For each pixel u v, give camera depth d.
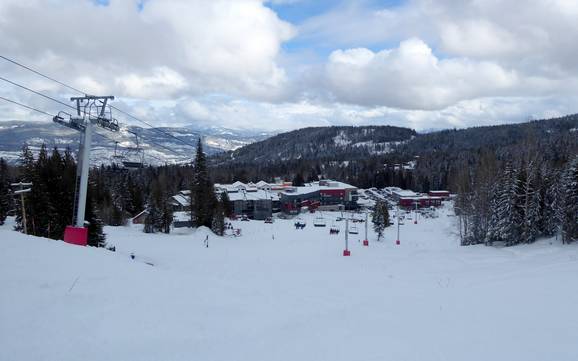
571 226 40.56
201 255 39.75
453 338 8.06
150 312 7.60
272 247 52.53
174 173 130.25
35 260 9.49
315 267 30.80
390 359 6.75
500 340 7.94
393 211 121.50
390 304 12.02
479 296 13.18
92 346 5.88
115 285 8.74
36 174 39.41
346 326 8.82
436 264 30.59
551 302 11.48
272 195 121.62
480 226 54.81
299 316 9.28
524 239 45.53
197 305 8.64
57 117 17.20
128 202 87.88
